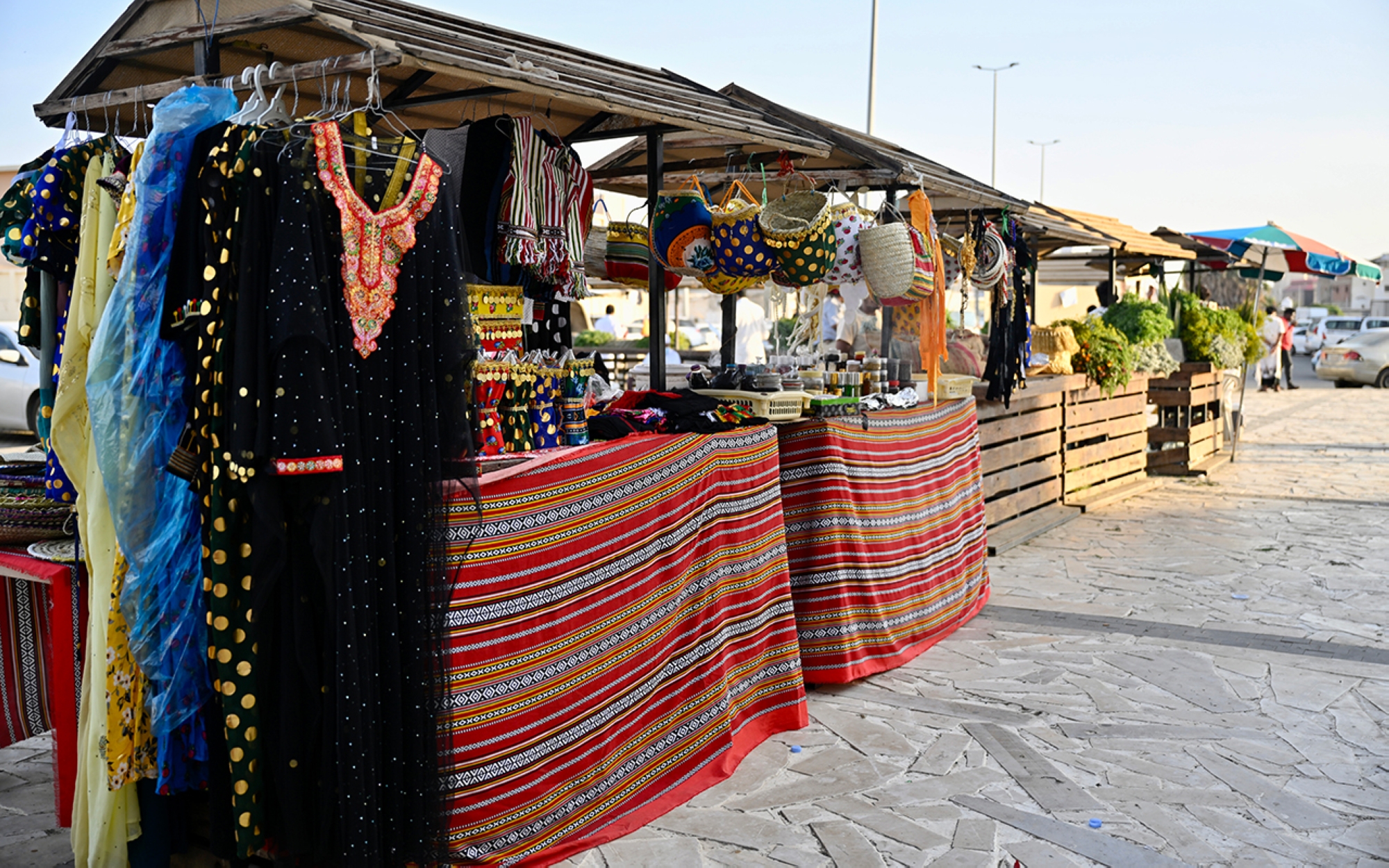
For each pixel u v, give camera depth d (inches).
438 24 156.3
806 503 199.5
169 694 109.5
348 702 104.9
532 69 139.0
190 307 108.0
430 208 113.0
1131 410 430.9
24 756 165.8
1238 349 514.9
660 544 151.4
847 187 246.5
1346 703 188.9
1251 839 137.9
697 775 157.0
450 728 113.7
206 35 123.1
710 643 162.6
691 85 223.5
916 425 230.1
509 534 124.6
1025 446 344.5
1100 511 386.9
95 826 113.0
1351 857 133.1
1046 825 141.9
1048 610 254.5
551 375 144.0
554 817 131.1
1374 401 855.1
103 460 107.7
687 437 159.0
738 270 192.7
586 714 136.4
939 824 142.6
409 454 111.7
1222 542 330.3
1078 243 426.9
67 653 120.2
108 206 114.1
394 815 110.6
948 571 237.8
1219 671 206.7
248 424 101.5
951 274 276.8
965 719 182.7
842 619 198.4
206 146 107.7
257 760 106.9
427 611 111.7
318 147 104.0
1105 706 187.9
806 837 138.5
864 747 170.6
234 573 105.1
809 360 235.1
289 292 100.9
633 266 205.5
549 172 156.6
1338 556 308.5
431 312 113.3
